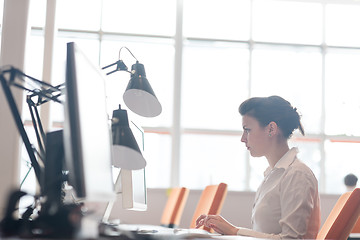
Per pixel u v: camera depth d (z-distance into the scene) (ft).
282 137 7.16
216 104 24.64
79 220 3.61
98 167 4.01
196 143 24.27
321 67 24.68
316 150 24.12
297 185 6.42
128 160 6.36
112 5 24.26
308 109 24.44
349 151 24.13
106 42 24.16
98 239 3.53
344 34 24.63
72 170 3.46
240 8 24.77
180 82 23.86
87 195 3.43
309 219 6.42
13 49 9.79
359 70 24.67
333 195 22.12
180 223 21.74
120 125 6.17
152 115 7.72
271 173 7.02
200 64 24.76
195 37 24.44
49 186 4.94
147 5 24.39
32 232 3.79
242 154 24.06
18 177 8.89
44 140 6.45
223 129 24.02
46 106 11.10
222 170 24.17
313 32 24.66
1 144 8.82
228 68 24.80
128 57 24.18
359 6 24.79
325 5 24.68
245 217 21.89
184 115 24.44
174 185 23.30
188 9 24.72
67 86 3.63
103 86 5.00
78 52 3.84
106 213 7.52
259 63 24.76
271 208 6.70
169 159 23.59
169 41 24.29
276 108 7.16
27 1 10.01
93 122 4.11
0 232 3.82
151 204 21.71
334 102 24.52
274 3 24.80
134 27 24.29
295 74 24.67
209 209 8.28
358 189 6.01
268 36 24.84
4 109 8.83
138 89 7.34
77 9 24.04
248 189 23.67
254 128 7.18
